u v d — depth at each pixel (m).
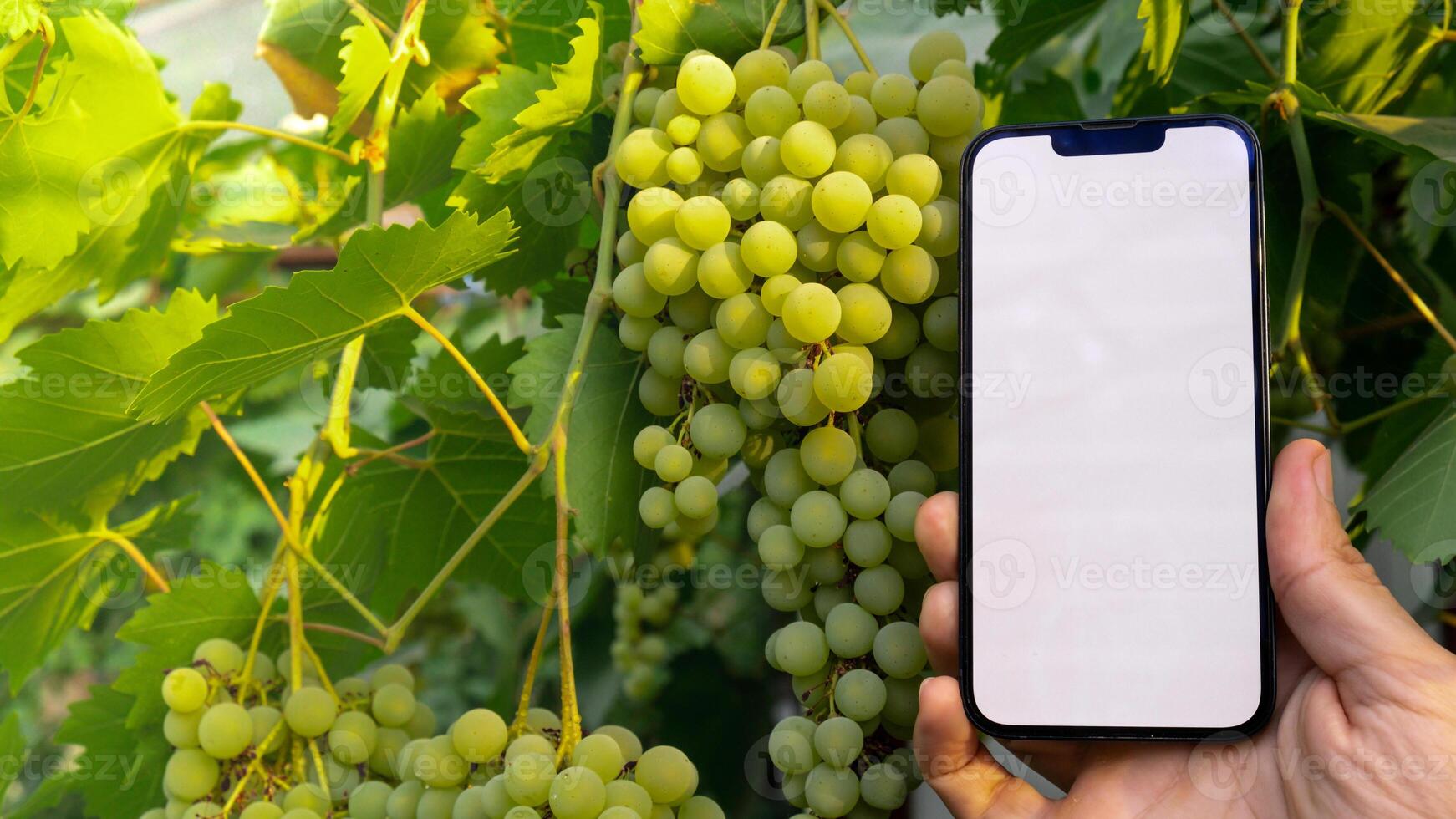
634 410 0.81
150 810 0.90
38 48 0.91
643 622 1.29
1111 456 0.69
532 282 0.98
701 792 1.23
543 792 0.64
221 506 1.71
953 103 0.70
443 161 1.00
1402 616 0.63
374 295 0.69
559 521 0.71
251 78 1.21
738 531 1.27
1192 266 0.70
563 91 0.81
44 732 1.60
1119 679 0.67
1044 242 0.71
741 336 0.68
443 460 0.96
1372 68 0.93
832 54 1.23
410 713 0.80
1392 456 0.91
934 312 0.72
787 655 0.68
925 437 0.76
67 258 0.95
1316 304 0.95
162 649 0.84
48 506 0.91
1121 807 0.71
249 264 1.34
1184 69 1.06
